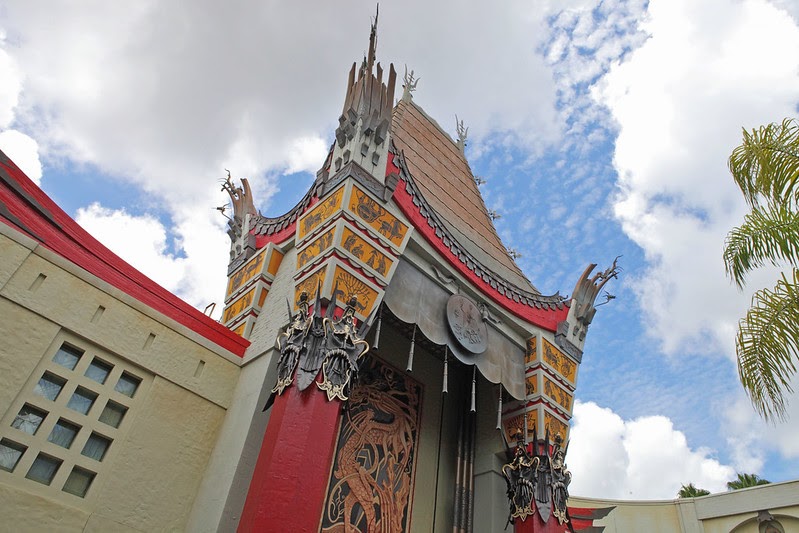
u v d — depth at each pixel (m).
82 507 10.33
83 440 10.76
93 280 11.87
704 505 24.09
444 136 23.50
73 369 11.08
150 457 11.48
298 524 9.41
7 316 10.42
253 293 15.16
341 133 14.36
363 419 15.13
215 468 11.88
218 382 13.17
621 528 25.28
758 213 10.25
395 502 14.79
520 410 16.42
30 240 11.07
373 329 16.20
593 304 19.05
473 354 15.16
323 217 13.38
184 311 13.30
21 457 9.96
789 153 10.10
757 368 9.38
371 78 14.71
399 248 13.74
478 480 16.30
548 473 15.16
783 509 21.95
